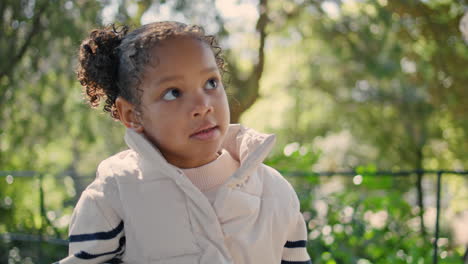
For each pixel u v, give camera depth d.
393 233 3.22
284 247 1.25
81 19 4.66
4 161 5.37
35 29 4.81
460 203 7.45
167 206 1.10
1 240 4.07
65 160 6.52
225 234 1.11
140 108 1.09
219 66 1.21
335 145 10.04
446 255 2.98
